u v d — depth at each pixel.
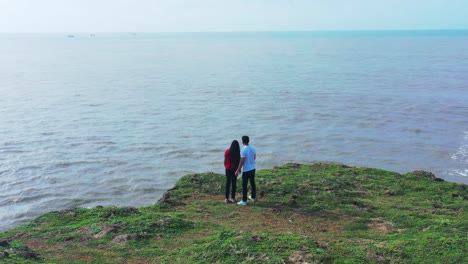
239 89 61.19
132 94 56.84
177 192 15.64
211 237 10.38
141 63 111.31
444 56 125.38
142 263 9.21
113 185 24.11
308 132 36.25
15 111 44.22
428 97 53.19
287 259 8.37
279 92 57.94
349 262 8.47
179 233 11.09
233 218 12.58
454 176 25.84
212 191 15.80
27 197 22.38
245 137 13.60
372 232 11.28
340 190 15.17
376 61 109.00
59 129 36.62
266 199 14.45
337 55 133.50
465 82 66.50
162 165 27.66
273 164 28.09
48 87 63.56
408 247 9.47
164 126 38.16
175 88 62.72
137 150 30.75
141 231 11.03
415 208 13.33
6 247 9.93
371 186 16.16
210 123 39.47
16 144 31.88
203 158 29.20
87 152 30.11
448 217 12.25
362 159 29.30
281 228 11.62
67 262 9.27
